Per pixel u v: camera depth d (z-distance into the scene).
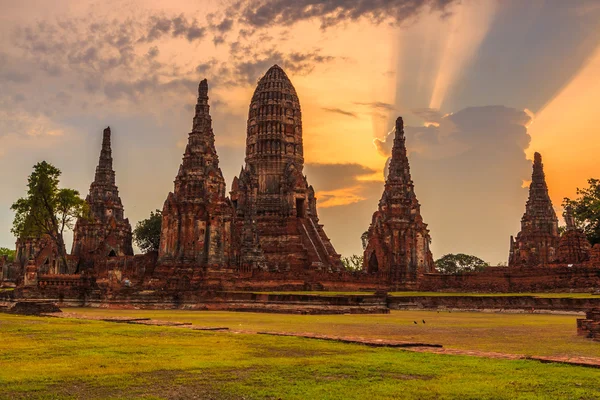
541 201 148.00
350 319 48.25
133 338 27.98
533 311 63.34
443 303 70.25
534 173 151.00
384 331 36.16
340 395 16.38
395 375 19.12
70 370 19.56
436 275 101.44
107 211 129.00
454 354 23.64
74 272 118.62
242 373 19.38
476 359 22.23
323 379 18.50
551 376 18.89
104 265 101.88
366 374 19.23
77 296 68.19
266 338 28.56
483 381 18.16
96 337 28.16
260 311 61.47
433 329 38.19
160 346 25.30
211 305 68.19
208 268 89.88
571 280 87.56
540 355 24.62
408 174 126.44
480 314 60.53
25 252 126.81
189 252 91.00
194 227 91.56
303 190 137.62
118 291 68.38
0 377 18.30
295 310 57.31
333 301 67.50
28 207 92.75
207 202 92.12
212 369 19.97
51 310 45.56
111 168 133.38
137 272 96.38
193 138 95.69
